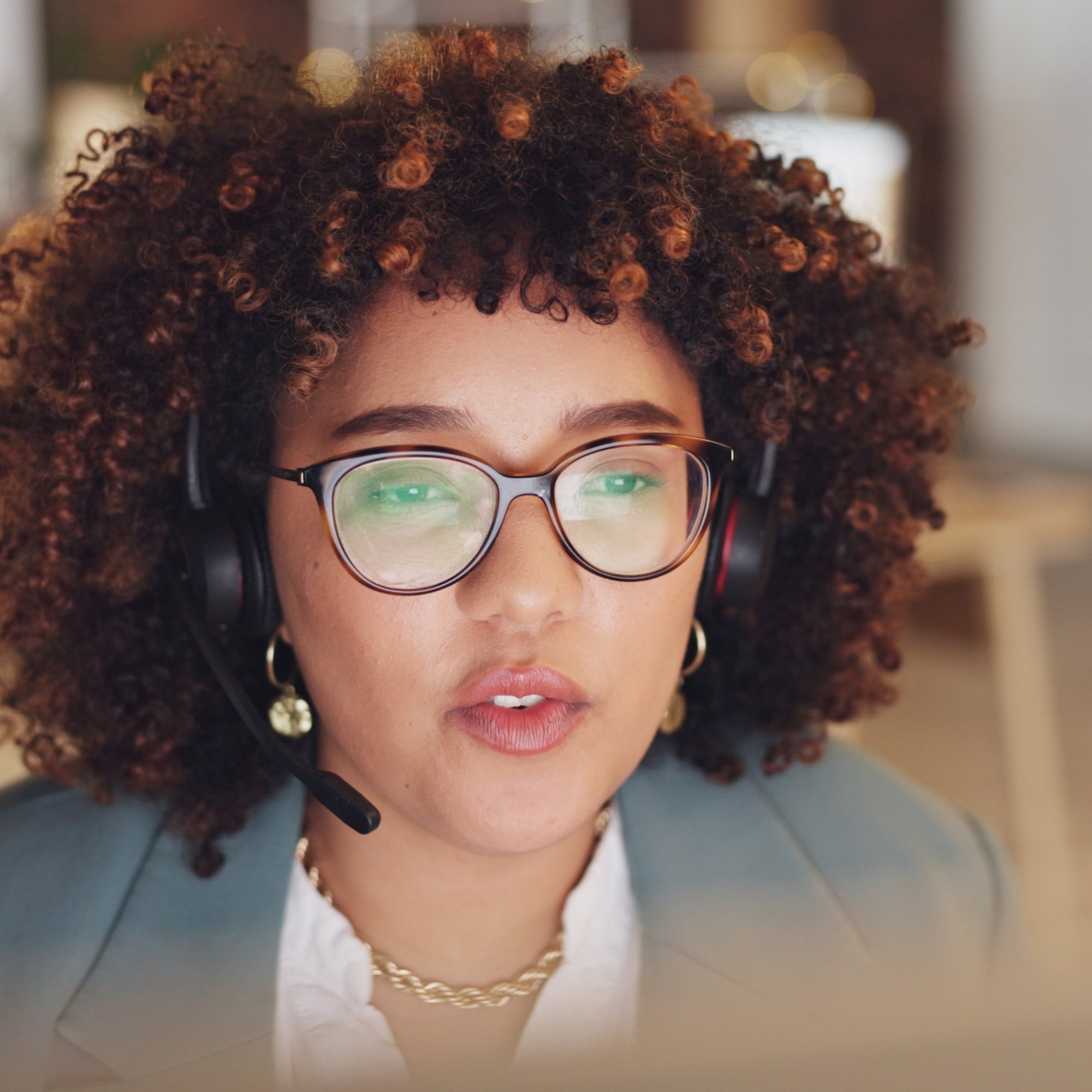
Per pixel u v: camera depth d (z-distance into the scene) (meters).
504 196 0.81
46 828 1.01
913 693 3.42
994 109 6.28
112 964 0.90
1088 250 6.25
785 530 1.11
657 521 0.81
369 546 0.79
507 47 0.94
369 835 0.92
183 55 1.05
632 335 0.83
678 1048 0.24
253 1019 0.87
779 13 5.19
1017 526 2.35
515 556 0.77
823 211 1.04
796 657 1.15
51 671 1.02
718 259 0.87
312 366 0.80
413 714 0.81
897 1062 0.24
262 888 0.94
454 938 0.94
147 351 0.91
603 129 0.86
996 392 6.68
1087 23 6.09
